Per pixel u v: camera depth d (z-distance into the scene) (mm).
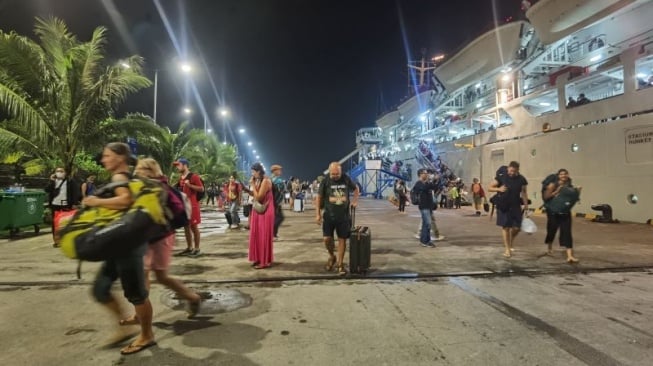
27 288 5547
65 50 13094
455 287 5703
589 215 15773
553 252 8328
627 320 4391
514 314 4578
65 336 3896
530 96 20422
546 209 7801
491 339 3879
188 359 3424
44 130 12164
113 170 3613
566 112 17812
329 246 6578
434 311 4676
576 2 17781
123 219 3219
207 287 5648
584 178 16578
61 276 6203
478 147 25078
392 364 3367
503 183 7918
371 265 7055
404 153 40344
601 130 15781
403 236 10898
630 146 14586
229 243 9594
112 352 3549
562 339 3881
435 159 30453
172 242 4430
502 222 7879
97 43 13156
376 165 38094
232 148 36375
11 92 11453
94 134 13539
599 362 3402
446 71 31266
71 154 12906
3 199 10250
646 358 3479
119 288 5547
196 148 25500
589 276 6348
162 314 4516
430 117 36656
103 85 12867
